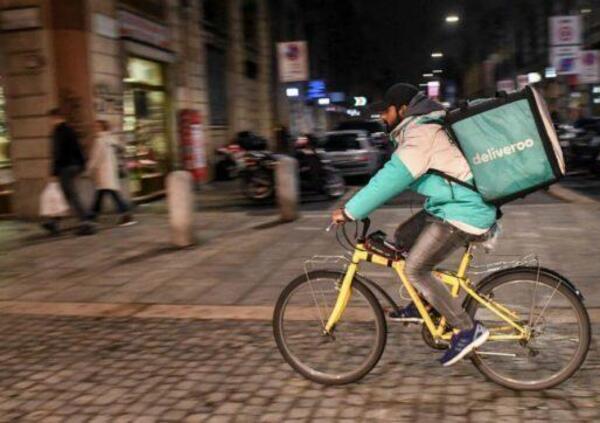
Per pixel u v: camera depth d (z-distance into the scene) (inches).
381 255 157.9
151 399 159.9
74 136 387.9
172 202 336.8
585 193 521.7
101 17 491.5
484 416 143.2
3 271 301.6
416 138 143.1
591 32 1286.9
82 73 467.2
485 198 143.0
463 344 150.9
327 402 154.0
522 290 153.9
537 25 1750.7
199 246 338.3
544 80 1608.0
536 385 153.2
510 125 140.3
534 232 331.9
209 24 787.4
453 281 154.8
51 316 232.2
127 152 545.3
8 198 473.4
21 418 153.0
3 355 195.3
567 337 153.0
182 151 660.1
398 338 190.9
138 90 583.8
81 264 309.3
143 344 199.3
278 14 1213.7
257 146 845.8
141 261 309.9
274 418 147.0
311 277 165.3
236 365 178.9
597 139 621.6
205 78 770.2
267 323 213.2
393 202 498.3
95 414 153.4
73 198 386.0
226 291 253.6
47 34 458.6
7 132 470.0
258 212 468.8
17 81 463.8
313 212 450.3
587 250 289.0
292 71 502.6
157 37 606.5
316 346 166.1
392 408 149.2
